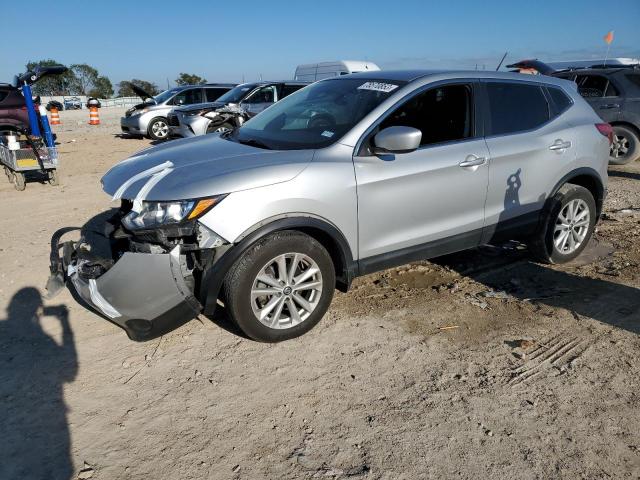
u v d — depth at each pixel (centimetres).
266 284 334
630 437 270
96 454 258
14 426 277
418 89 387
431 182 381
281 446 264
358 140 358
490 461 254
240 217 312
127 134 1670
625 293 431
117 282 308
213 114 1165
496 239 438
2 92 1171
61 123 2264
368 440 268
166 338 362
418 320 388
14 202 728
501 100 431
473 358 340
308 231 348
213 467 250
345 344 355
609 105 923
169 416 285
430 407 292
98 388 309
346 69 1759
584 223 490
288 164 333
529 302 416
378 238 370
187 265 327
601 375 321
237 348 349
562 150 456
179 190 312
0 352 345
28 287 438
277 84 1305
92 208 688
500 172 418
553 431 274
